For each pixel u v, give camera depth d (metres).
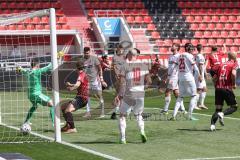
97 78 26.75
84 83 21.86
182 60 25.03
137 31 59.34
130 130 22.16
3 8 59.25
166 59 54.09
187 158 15.80
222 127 22.97
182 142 18.98
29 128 21.27
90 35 57.09
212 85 50.12
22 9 59.62
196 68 28.94
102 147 17.94
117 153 16.72
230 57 21.48
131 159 15.65
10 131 22.23
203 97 31.33
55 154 16.50
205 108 31.41
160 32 59.97
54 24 19.25
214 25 62.44
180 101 25.66
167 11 63.03
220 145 18.25
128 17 60.88
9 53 48.97
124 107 18.61
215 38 61.12
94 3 61.66
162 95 30.94
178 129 22.39
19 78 38.31
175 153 16.70
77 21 58.72
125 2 62.72
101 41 55.72
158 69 29.22
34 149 17.52
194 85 25.31
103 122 25.25
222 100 21.73
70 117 21.64
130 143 18.81
